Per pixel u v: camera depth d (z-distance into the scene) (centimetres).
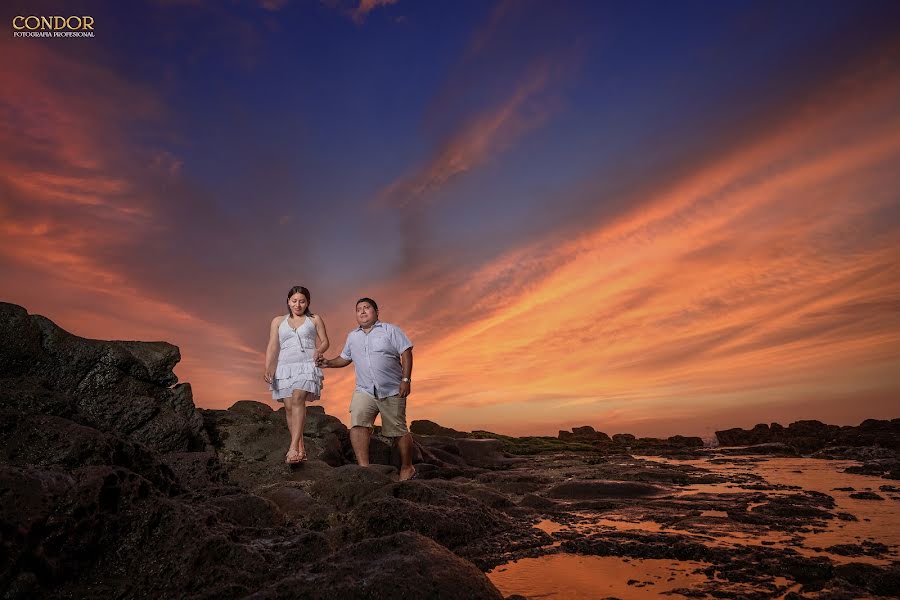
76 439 392
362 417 747
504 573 348
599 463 1173
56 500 293
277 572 313
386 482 571
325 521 490
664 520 496
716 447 1797
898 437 1383
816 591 297
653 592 304
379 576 270
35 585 262
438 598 261
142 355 736
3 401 468
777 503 548
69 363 667
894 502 566
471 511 470
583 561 369
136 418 677
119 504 320
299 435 732
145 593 288
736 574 329
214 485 581
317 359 743
